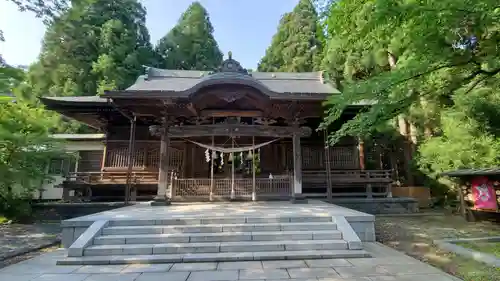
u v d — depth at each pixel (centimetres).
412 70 419
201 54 3094
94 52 2150
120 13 2344
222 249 580
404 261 531
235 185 1130
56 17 451
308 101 1073
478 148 1042
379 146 1828
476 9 349
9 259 573
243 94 1045
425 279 435
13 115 905
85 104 1192
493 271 473
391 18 406
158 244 598
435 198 1493
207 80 1012
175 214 763
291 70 2567
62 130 1978
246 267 500
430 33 397
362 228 707
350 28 704
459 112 914
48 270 496
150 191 1400
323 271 474
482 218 1008
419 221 1040
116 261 529
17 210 1070
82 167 1545
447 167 1221
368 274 459
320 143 1398
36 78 1864
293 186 1115
